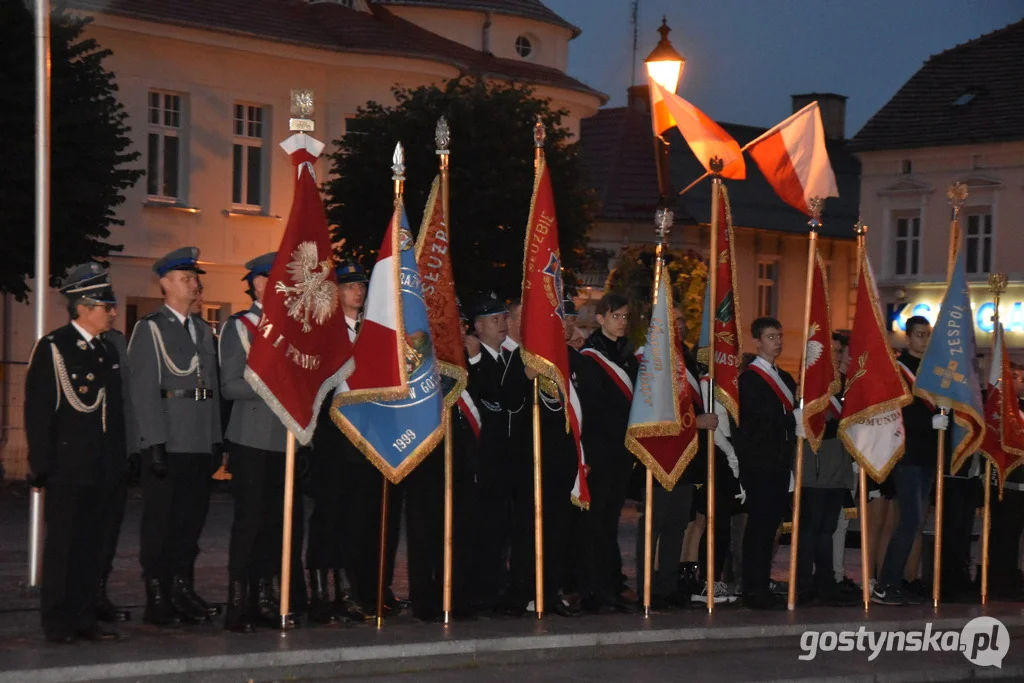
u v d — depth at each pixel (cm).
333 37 2792
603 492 1059
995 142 3531
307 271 923
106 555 942
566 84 3139
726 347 1120
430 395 961
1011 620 1123
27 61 1986
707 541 1084
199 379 949
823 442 1147
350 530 979
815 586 1157
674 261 2359
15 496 1988
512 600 1034
